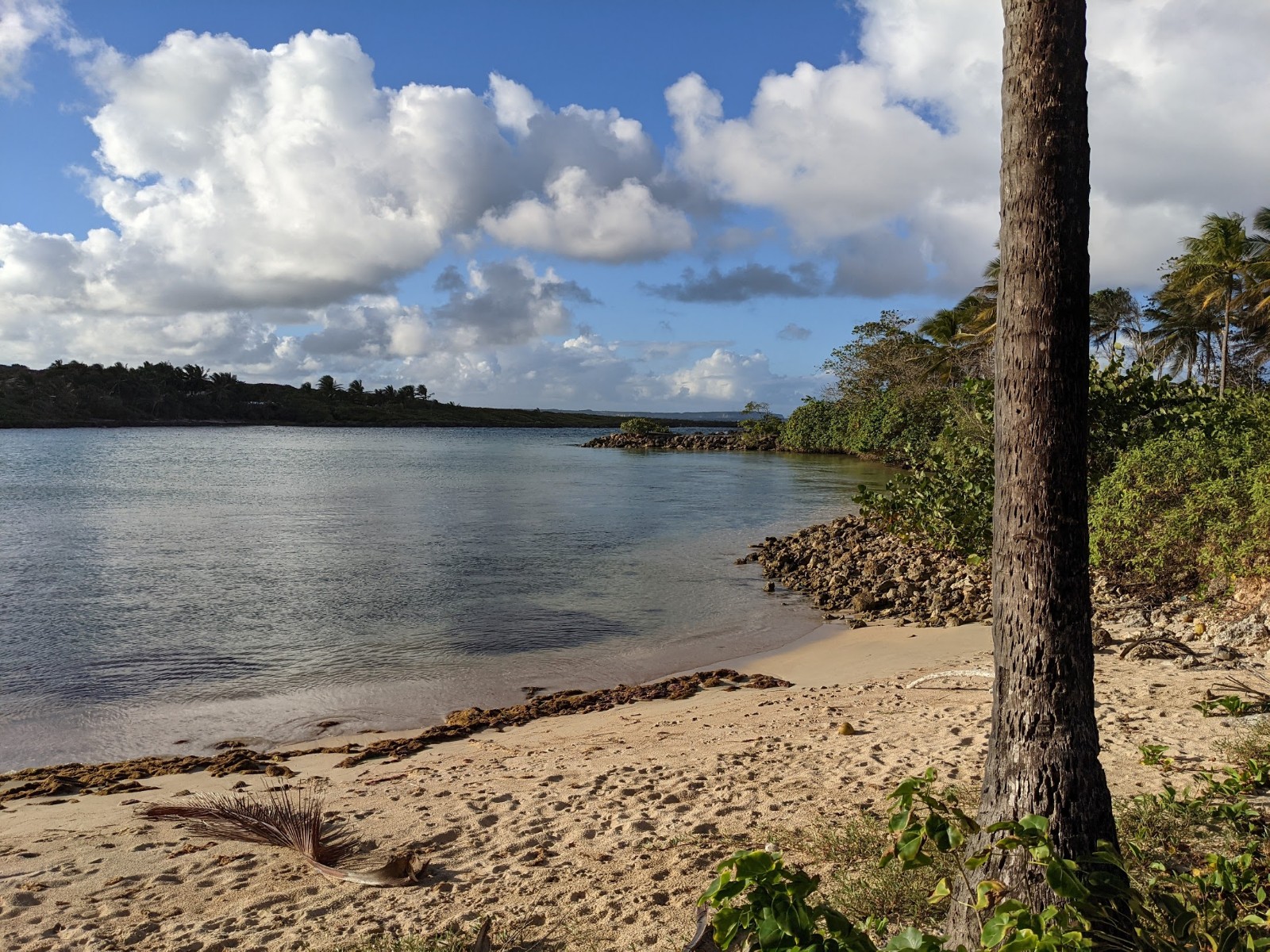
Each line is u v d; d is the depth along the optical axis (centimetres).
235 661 1291
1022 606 340
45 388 14400
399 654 1336
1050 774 334
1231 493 1152
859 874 484
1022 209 338
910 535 1894
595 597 1767
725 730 885
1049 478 335
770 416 9738
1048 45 332
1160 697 806
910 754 731
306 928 478
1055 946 271
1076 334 335
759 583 1934
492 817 649
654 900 483
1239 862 379
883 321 6969
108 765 870
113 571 2042
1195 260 4091
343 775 817
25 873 572
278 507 3481
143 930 484
